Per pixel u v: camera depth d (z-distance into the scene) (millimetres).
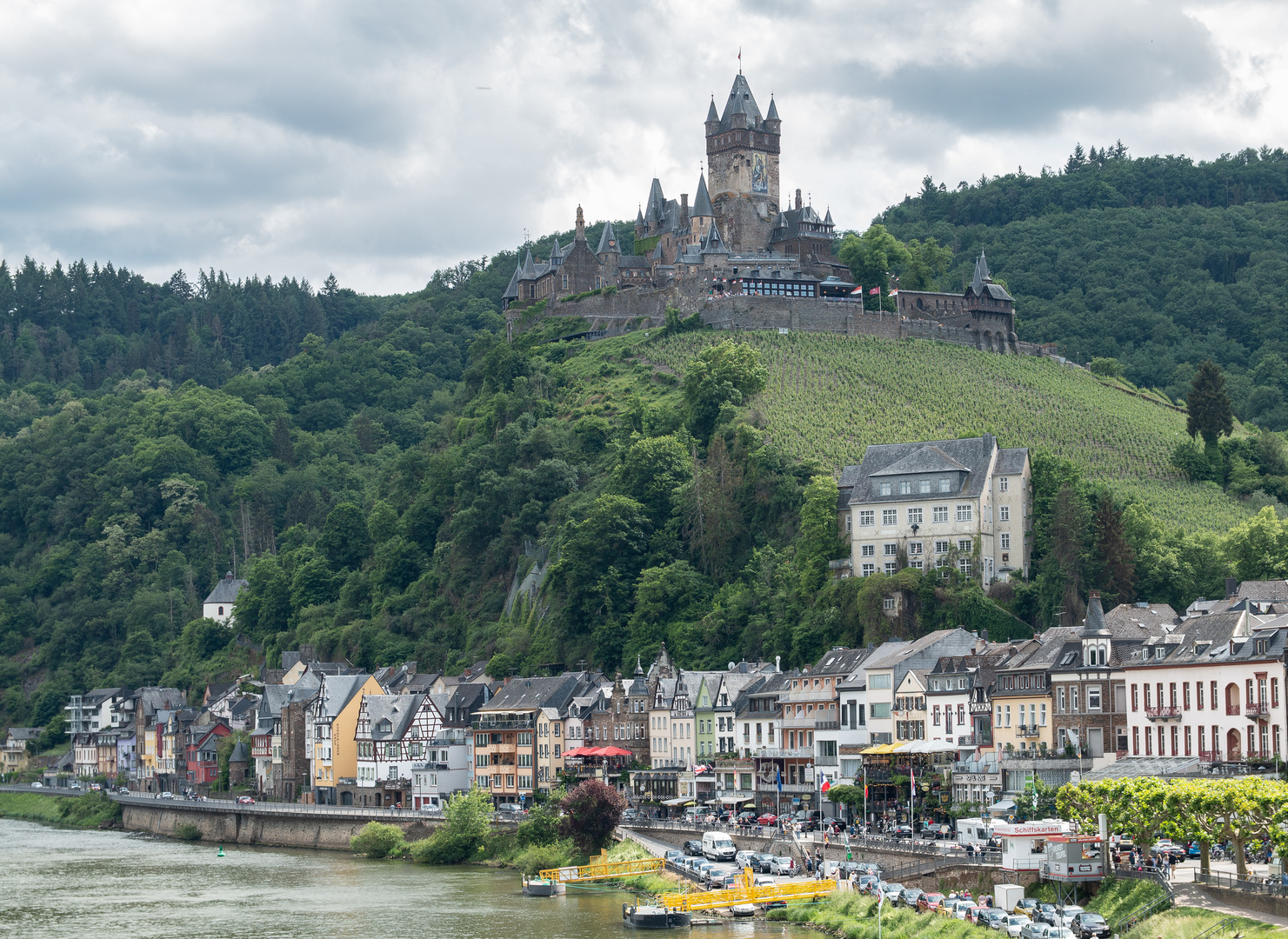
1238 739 142500
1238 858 114812
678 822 184250
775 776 194875
